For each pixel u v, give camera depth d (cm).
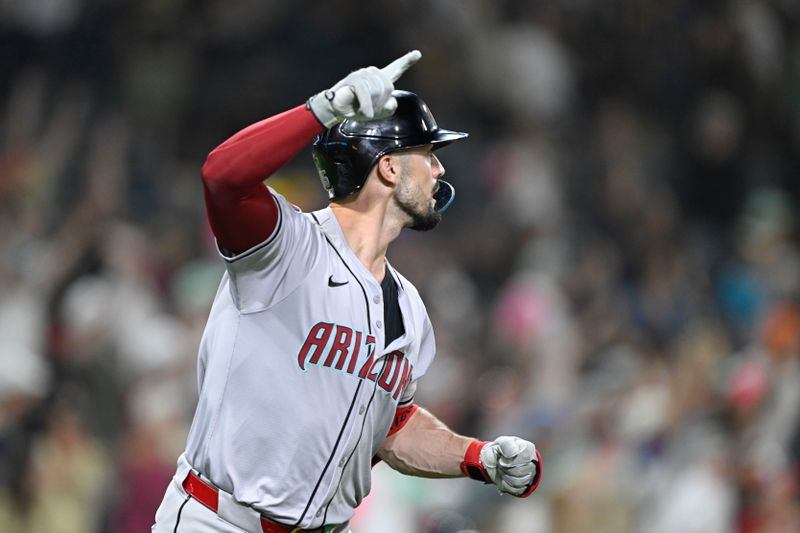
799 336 3181
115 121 4750
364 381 1409
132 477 2859
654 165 5222
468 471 1566
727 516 2898
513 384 3609
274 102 5022
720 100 5375
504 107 5156
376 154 1423
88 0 5088
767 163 5359
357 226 1441
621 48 5538
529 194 4772
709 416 3067
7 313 3412
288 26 5175
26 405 2998
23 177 4297
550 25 5412
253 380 1384
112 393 3266
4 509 2861
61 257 3544
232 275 1371
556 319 3997
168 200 4547
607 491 2848
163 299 3950
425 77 5088
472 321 4231
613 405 2966
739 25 5450
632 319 4216
